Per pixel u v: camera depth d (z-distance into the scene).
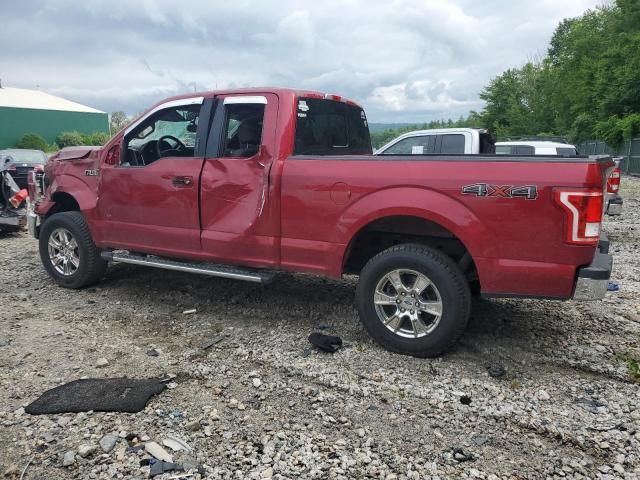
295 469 2.79
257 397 3.53
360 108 5.94
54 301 5.51
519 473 2.77
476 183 3.75
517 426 3.19
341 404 3.43
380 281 4.17
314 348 4.29
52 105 61.06
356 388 3.61
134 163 5.56
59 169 5.95
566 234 3.55
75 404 3.37
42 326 4.77
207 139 4.91
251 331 4.68
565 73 42.41
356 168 4.18
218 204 4.79
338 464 2.83
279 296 5.61
